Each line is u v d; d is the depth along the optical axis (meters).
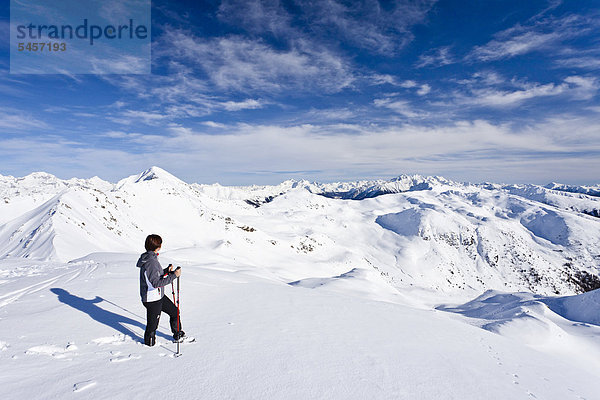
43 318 6.70
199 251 79.88
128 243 87.00
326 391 5.02
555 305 43.84
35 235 62.03
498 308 39.38
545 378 7.90
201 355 5.75
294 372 5.49
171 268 6.13
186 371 5.06
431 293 131.12
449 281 199.88
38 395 3.95
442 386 5.96
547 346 15.65
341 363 6.18
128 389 4.32
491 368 7.64
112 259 15.82
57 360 4.92
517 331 16.66
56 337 5.80
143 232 113.88
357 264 168.75
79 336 5.96
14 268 13.86
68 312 7.23
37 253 52.56
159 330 6.86
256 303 10.10
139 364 5.12
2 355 4.82
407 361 6.86
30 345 5.31
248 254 131.75
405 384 5.73
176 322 6.09
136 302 8.49
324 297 12.35
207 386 4.67
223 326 7.58
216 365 5.41
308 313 9.60
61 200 83.06
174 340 6.10
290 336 7.32
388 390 5.39
